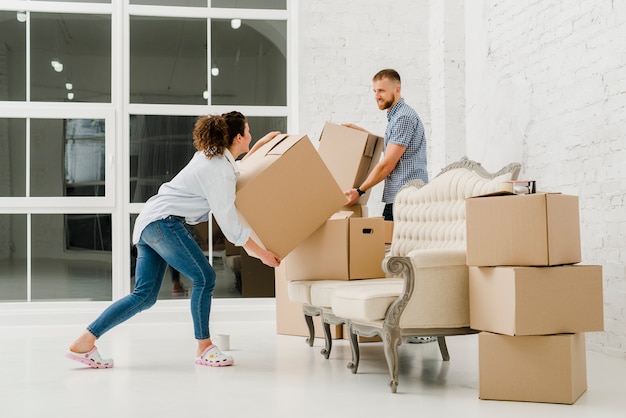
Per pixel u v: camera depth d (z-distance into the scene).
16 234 5.86
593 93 4.07
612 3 3.88
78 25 6.00
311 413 2.64
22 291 5.84
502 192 2.92
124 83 6.01
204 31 6.13
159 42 6.07
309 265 4.05
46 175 5.91
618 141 3.85
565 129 4.36
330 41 6.10
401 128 4.61
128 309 3.65
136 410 2.70
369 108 6.11
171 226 3.55
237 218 3.52
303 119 6.05
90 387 3.16
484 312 2.96
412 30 6.19
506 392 2.85
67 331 5.34
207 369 3.61
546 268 2.81
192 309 3.72
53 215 5.90
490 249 2.90
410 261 3.04
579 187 4.21
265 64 6.18
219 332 5.15
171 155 6.06
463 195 3.70
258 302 6.01
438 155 6.04
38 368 3.69
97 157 5.97
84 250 5.92
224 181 3.50
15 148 5.89
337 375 3.42
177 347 4.42
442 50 5.91
